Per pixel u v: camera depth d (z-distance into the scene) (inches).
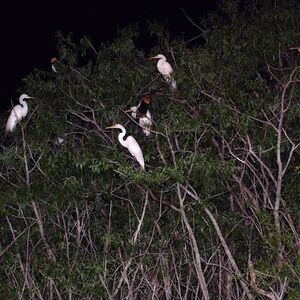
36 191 570.3
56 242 602.9
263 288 542.0
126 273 566.3
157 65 615.8
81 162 533.0
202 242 600.1
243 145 607.5
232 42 613.9
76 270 561.6
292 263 528.4
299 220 564.4
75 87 625.9
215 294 625.9
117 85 617.0
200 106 558.6
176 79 574.9
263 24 644.7
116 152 534.6
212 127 542.6
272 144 553.3
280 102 556.1
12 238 639.8
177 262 613.0
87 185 604.7
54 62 645.9
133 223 593.9
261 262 498.0
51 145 628.4
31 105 647.8
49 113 597.0
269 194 610.5
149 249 586.6
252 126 553.0
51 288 591.2
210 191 560.7
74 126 646.5
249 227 602.9
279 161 531.2
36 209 587.2
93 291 566.9
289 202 552.4
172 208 579.5
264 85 591.8
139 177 504.7
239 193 595.8
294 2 671.1
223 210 624.7
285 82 556.4
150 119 570.9
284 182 609.3
